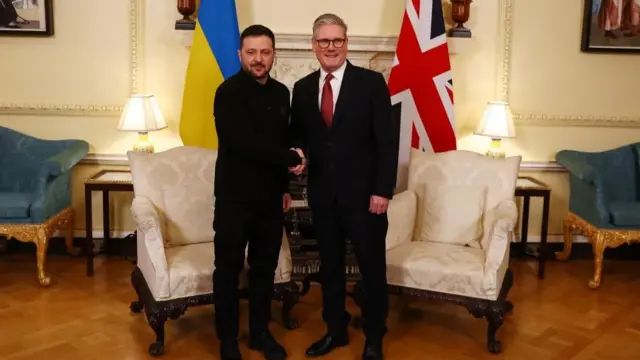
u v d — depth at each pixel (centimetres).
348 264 365
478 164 346
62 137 432
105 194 427
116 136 433
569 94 443
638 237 389
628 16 432
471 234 334
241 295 308
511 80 439
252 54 259
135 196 324
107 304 356
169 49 425
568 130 446
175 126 432
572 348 312
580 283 404
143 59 425
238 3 420
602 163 432
